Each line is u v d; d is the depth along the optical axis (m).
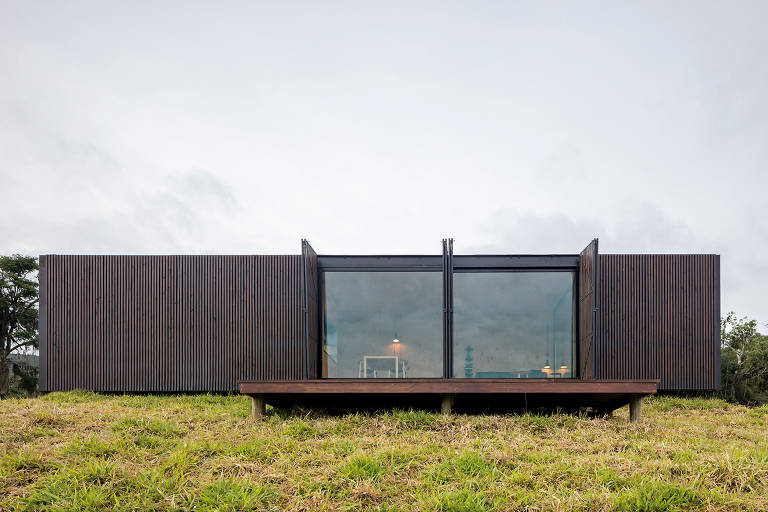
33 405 6.71
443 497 3.17
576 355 8.68
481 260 8.86
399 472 3.70
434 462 3.89
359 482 3.45
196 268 9.41
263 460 4.05
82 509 3.09
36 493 3.24
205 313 9.32
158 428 4.97
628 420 5.81
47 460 3.85
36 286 19.47
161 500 3.19
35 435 4.75
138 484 3.38
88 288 9.38
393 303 8.75
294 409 6.11
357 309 8.77
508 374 8.60
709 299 9.30
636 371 9.13
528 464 3.82
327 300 8.80
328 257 8.88
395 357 8.62
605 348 9.13
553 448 4.33
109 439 4.48
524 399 6.12
